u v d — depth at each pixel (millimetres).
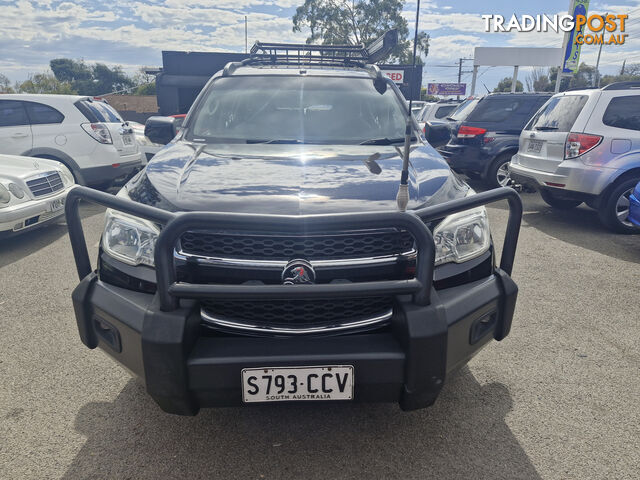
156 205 2080
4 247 5371
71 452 2193
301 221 1774
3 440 2266
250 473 2070
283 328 1936
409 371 1843
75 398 2592
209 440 2277
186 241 1935
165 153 2773
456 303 1969
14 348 3109
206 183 2207
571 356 3031
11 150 7000
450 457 2166
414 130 3260
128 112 35875
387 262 1932
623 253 5141
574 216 6883
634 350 3109
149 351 1799
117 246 2094
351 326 1947
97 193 2041
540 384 2729
